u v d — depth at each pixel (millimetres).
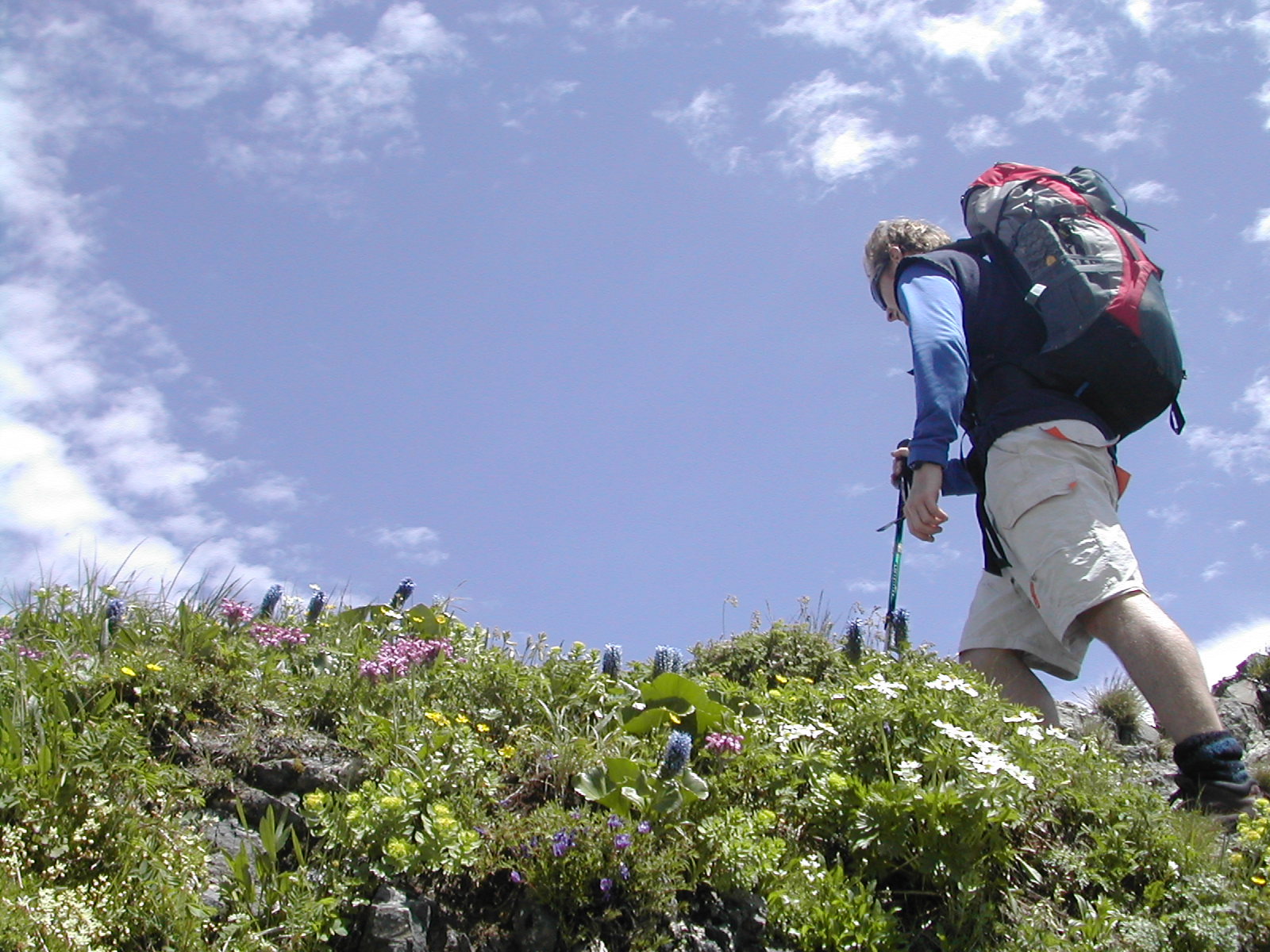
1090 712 5566
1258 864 3262
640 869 2949
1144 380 3775
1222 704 5672
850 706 3598
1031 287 3850
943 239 4242
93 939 2613
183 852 2855
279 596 4426
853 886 3111
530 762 3416
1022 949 3010
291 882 2869
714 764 3494
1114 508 3791
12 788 2855
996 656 4031
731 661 4902
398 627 4488
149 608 4105
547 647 4387
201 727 3402
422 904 2879
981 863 3139
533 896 2939
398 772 3145
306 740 3412
